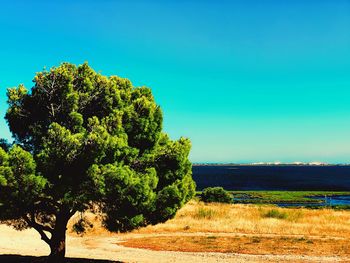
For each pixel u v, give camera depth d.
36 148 13.09
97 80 13.98
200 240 25.05
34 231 28.45
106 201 12.83
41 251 20.59
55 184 11.90
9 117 13.59
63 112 13.16
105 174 11.65
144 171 13.52
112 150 11.92
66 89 13.14
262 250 21.80
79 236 26.84
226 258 19.66
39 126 13.21
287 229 28.50
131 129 13.97
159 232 28.39
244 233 27.66
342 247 22.55
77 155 11.65
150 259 19.02
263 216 36.03
